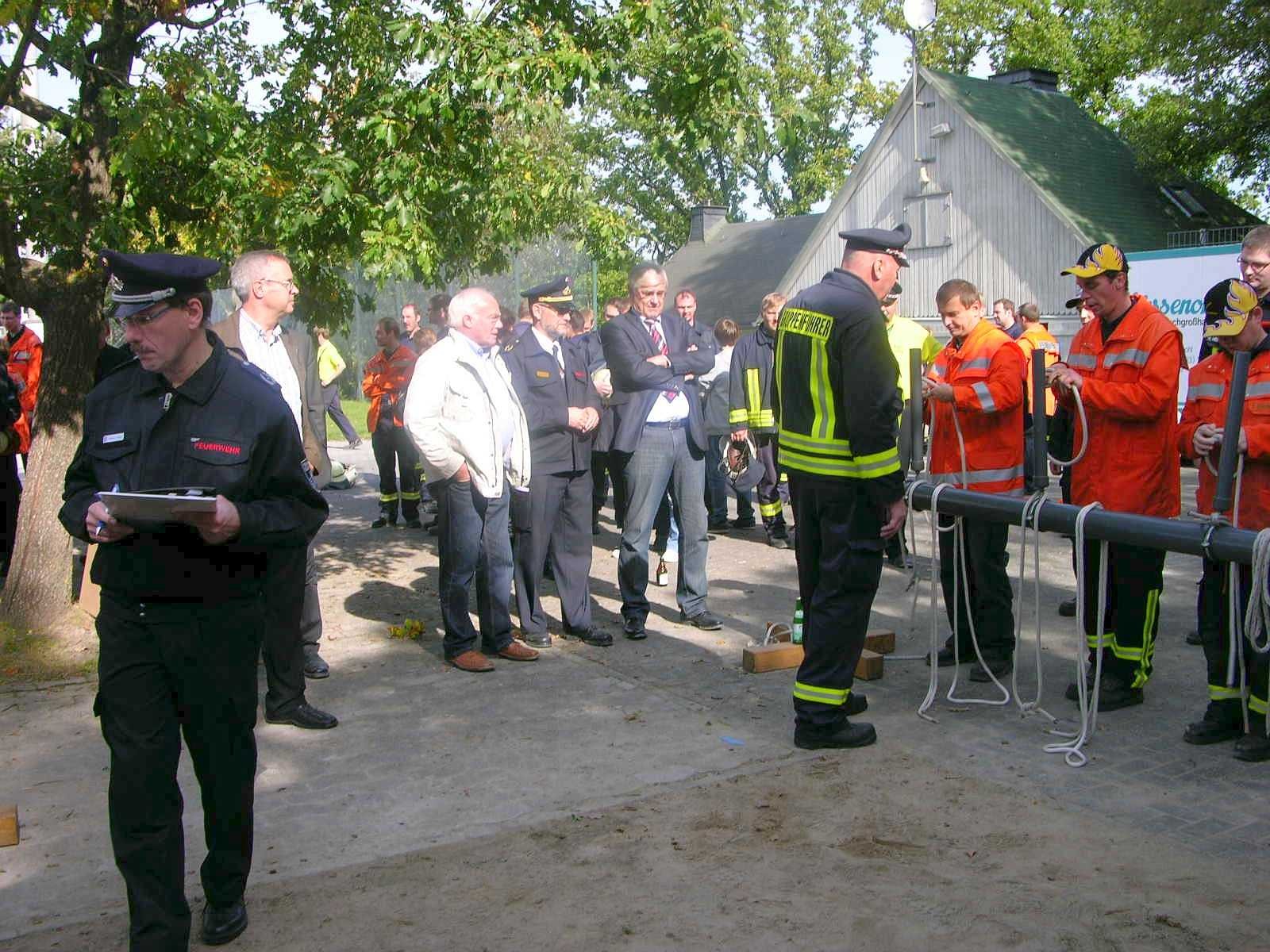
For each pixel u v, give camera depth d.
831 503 4.90
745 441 9.79
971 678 5.98
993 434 6.07
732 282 41.78
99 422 3.31
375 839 4.18
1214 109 26.83
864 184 31.42
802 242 41.72
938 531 6.14
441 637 6.99
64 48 6.31
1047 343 10.75
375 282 7.00
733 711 5.55
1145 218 28.11
